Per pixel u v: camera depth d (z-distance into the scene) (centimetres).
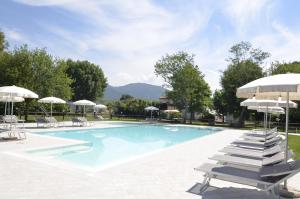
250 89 552
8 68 2581
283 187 601
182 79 3722
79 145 1277
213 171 562
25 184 584
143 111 4375
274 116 3641
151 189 583
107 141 1797
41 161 813
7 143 1191
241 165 619
